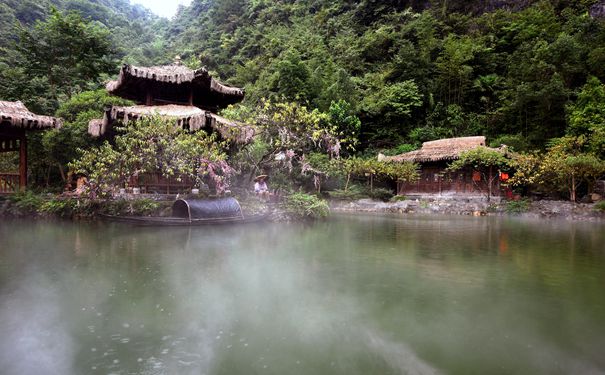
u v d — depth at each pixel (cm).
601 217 1365
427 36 3531
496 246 645
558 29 3180
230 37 5366
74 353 234
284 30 4644
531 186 2034
